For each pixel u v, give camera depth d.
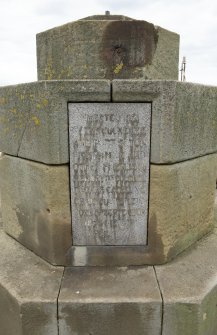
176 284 1.82
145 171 1.94
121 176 1.95
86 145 1.89
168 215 1.99
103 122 1.85
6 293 1.80
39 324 1.72
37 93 1.81
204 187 2.37
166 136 1.82
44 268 2.03
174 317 1.70
